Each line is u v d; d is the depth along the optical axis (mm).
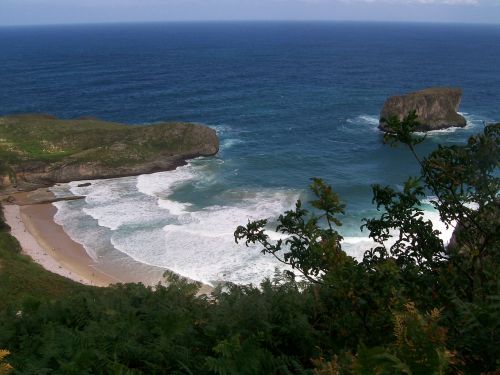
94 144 71250
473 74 164375
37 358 7461
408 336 3900
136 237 43312
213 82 150625
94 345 7066
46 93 133750
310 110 106000
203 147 71750
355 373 3740
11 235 44156
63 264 38938
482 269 5695
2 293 27203
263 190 56500
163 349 6789
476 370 4352
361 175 62500
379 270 5398
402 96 84750
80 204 53312
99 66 193625
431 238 6172
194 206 51500
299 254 6117
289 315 7352
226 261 37562
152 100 122500
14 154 65312
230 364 5566
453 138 79938
